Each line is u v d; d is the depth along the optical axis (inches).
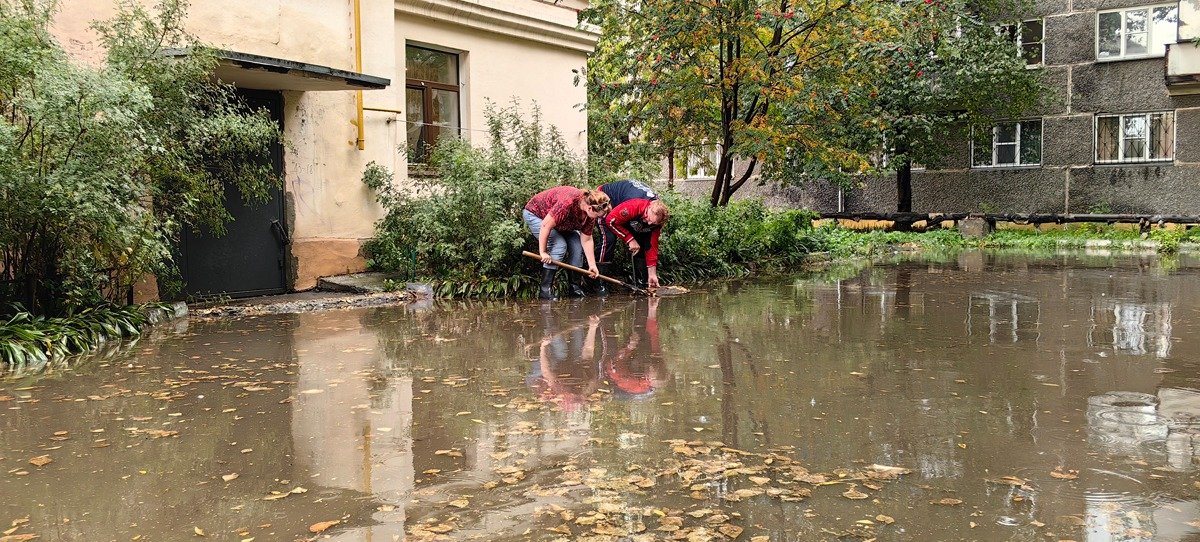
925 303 368.2
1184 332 285.7
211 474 144.9
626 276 433.4
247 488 137.9
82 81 243.3
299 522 123.6
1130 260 605.6
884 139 858.8
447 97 488.1
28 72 243.9
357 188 420.5
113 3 321.4
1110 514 124.3
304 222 398.6
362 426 173.8
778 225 590.9
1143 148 880.9
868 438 162.9
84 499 133.6
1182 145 855.1
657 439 162.9
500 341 273.9
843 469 144.6
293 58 386.0
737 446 158.1
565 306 361.7
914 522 121.6
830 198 1027.9
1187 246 737.6
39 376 222.4
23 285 267.0
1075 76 897.5
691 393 200.5
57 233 266.5
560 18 536.4
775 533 118.0
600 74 596.7
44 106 236.8
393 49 432.8
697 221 512.7
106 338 275.7
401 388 207.5
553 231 387.5
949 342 269.0
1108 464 146.6
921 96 836.6
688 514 125.0
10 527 122.7
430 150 467.5
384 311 347.9
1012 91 853.8
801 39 548.7
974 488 135.3
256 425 175.3
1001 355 246.4
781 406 187.8
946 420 175.6
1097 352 250.5
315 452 156.6
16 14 252.1
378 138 430.9
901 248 765.9
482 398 196.7
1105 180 892.6
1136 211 879.7
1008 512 125.3
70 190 242.8
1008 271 525.3
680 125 559.8
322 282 401.1
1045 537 116.2
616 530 119.5
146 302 330.3
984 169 949.2
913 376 218.2
